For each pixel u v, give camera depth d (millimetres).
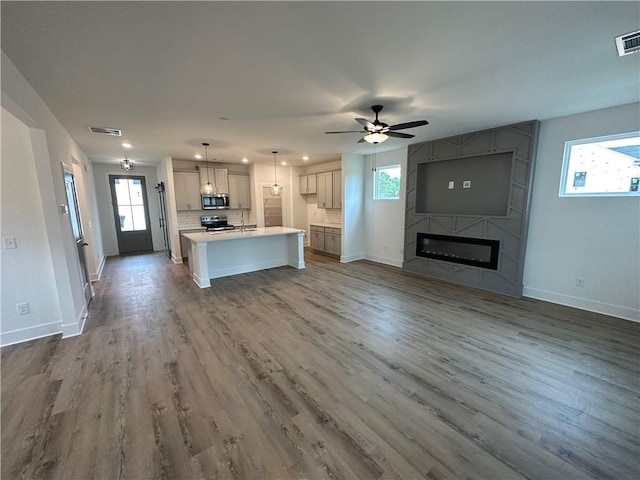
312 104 2979
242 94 2684
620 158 3328
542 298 4043
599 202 3451
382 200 6367
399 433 1791
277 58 2045
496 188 4402
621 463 1573
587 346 2793
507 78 2426
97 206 7062
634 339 2912
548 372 2393
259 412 1972
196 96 2723
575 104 3133
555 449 1664
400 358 2625
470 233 4625
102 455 1640
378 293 4426
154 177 8203
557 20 1645
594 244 3529
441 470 1542
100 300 4172
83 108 2971
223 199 7438
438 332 3119
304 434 1788
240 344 2893
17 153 2844
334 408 2008
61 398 2107
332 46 1902
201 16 1565
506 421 1879
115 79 2326
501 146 4117
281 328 3244
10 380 2320
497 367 2471
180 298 4242
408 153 5465
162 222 7871
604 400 2061
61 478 1507
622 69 2271
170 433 1795
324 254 7562
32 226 2951
